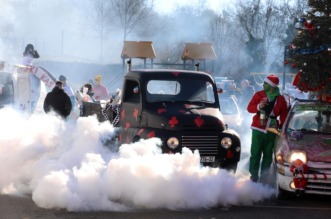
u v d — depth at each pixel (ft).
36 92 55.52
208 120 32.73
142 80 34.63
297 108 31.78
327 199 29.22
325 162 26.99
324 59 30.96
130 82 35.91
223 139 32.63
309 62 31.14
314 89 32.12
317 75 31.32
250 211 26.58
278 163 28.30
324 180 26.68
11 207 26.50
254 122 32.19
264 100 31.48
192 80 35.58
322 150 27.78
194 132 32.30
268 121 32.07
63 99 46.21
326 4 31.27
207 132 32.45
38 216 25.00
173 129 32.14
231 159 32.83
